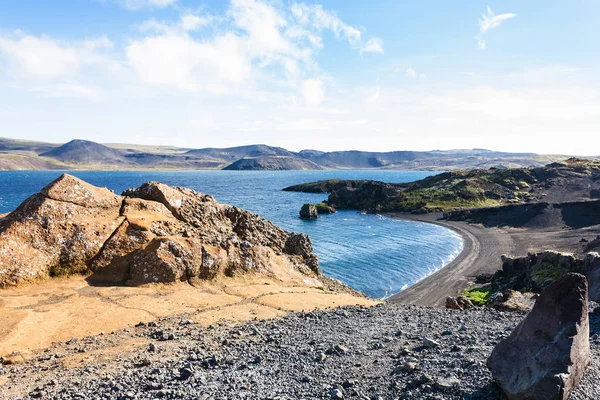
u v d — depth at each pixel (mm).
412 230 140625
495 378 12648
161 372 17000
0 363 18922
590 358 13625
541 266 63406
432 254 103438
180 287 32875
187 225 40094
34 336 22141
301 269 46562
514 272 72500
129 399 14562
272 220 156250
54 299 27719
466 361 15297
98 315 25766
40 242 30844
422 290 72750
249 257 39156
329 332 22656
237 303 30594
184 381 15953
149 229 35844
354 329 23172
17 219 30953
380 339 20672
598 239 99000
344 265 90562
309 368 16906
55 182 34031
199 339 22391
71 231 32438
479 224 152125
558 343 11945
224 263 36594
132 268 32781
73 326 23953
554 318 12516
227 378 16109
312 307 31078
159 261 32938
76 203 34125
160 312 27391
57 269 30953
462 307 38000
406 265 91625
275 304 30969
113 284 31562
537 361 11977
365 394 14086
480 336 19406
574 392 11734
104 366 18281
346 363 17250
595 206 147125
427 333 21281
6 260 28562
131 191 41688
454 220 162625
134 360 19016
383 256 99875
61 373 17562
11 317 23922
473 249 109875
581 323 12336
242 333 23203
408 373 15242
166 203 41125
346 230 137500
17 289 28156
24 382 16641
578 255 93188
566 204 154875
